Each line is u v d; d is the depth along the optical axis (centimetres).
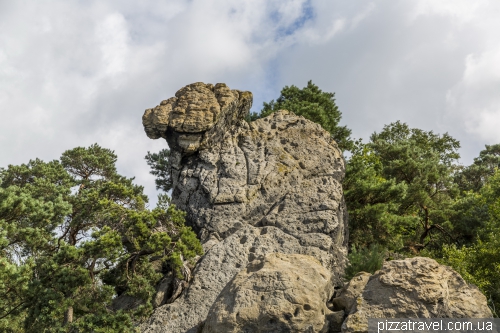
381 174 3797
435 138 5256
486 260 2120
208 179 2353
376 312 1332
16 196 2152
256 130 2564
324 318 1430
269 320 1376
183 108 2514
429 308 1313
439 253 3044
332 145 2522
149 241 1803
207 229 2211
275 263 1561
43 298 1644
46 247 2178
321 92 4191
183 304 1778
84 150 3503
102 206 1962
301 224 2064
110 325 1608
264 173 2327
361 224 2825
